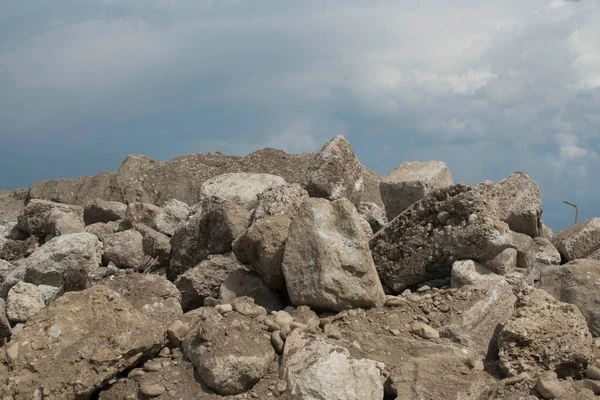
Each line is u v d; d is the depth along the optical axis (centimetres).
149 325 609
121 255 937
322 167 974
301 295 663
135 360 595
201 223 847
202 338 588
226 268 771
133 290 713
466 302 670
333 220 677
